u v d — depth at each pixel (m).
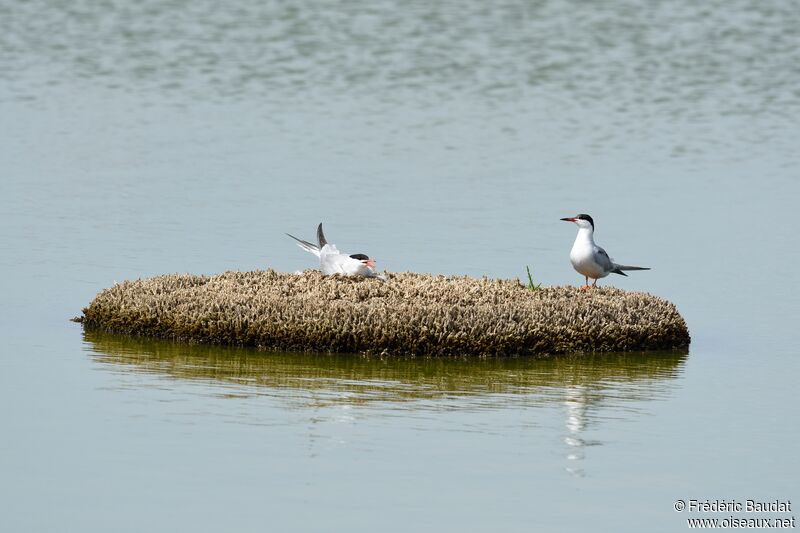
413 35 49.94
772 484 11.31
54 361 14.39
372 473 11.27
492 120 34.69
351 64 43.81
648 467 11.64
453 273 19.39
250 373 14.05
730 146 31.56
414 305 15.17
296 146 30.27
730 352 15.66
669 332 15.83
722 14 55.94
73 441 11.86
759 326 16.95
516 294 15.97
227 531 10.15
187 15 53.81
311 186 25.86
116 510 10.47
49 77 39.78
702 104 37.97
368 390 13.56
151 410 12.74
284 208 23.77
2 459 11.40
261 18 53.41
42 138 30.41
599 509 10.72
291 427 12.34
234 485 10.97
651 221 23.42
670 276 19.67
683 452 12.03
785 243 21.81
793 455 12.02
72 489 10.83
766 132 33.69
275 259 20.00
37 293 17.61
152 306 15.61
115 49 45.75
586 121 34.88
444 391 13.62
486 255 20.59
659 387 14.08
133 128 32.09
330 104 36.56
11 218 22.27
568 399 13.52
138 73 41.06
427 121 34.31
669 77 42.59
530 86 40.50
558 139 32.09
